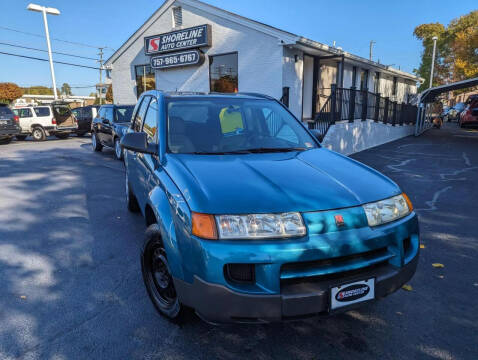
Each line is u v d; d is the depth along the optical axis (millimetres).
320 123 10258
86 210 5457
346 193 2219
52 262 3670
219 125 3273
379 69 19562
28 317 2689
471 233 4457
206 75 14211
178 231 2148
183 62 14391
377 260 2133
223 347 2348
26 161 10289
